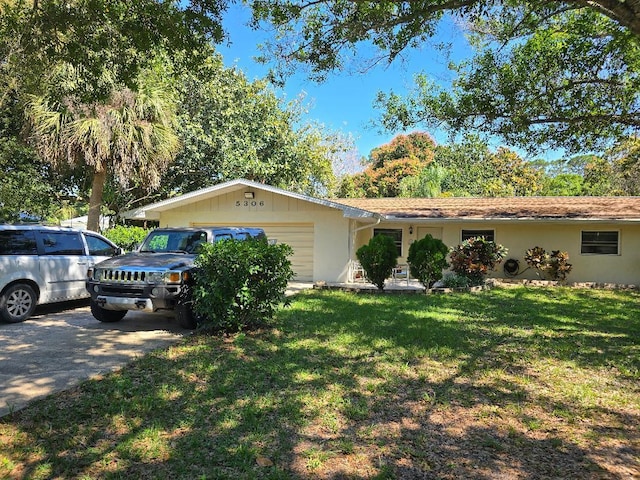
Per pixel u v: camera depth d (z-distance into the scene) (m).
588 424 4.02
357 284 14.14
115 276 7.10
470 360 5.85
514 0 7.44
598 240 15.57
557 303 10.96
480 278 14.45
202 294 6.71
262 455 3.30
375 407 4.25
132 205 20.28
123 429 3.69
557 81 9.93
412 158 38.31
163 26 5.71
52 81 8.15
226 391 4.53
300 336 6.87
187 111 20.27
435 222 16.36
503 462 3.31
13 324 7.68
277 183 23.94
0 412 3.93
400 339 6.76
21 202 14.08
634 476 3.15
